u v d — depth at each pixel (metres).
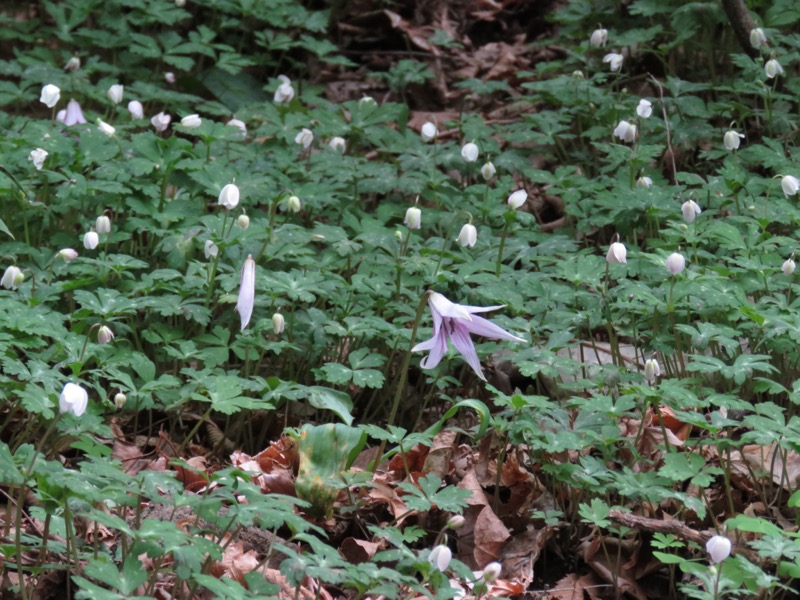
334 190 8.23
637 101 9.37
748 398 6.21
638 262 6.70
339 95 12.25
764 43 9.06
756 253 6.67
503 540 5.18
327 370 5.94
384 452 6.05
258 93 11.86
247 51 12.80
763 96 8.92
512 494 5.53
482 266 6.92
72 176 7.28
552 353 5.81
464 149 7.83
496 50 12.80
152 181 7.64
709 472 4.93
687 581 4.90
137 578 3.59
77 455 5.89
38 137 7.55
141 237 7.60
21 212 7.50
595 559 5.11
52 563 4.51
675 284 6.18
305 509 5.18
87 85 10.36
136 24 11.60
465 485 5.45
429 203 8.84
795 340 5.64
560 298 6.44
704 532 4.74
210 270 6.55
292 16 12.20
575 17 11.19
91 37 11.65
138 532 3.69
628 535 5.15
